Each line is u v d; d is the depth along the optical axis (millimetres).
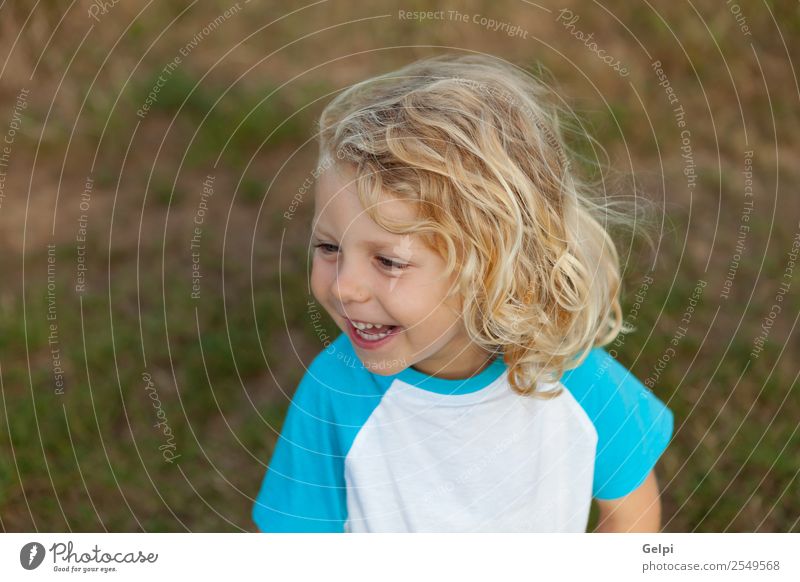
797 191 2609
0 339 2182
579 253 1306
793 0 3047
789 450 1936
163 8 3148
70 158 2770
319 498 1354
